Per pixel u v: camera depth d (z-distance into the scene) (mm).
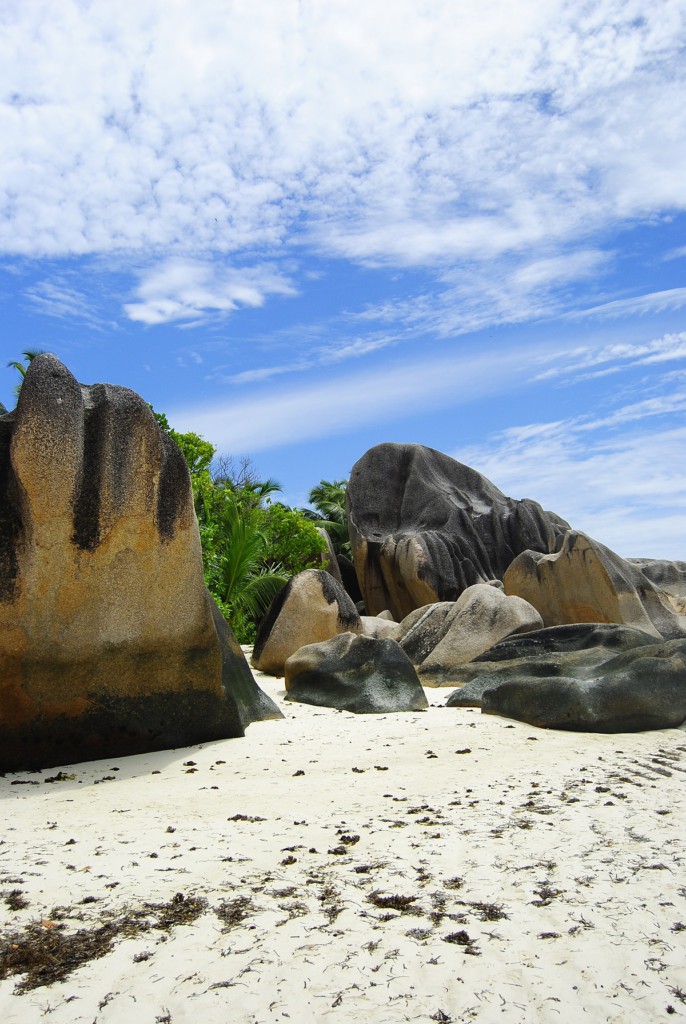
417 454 24734
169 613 7309
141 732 7266
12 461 6449
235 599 19234
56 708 6840
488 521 23047
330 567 25219
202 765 6758
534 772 6305
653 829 4766
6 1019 2789
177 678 7445
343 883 3949
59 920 3543
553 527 22953
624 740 7582
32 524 6520
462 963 3158
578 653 9875
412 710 9477
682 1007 2861
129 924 3484
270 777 6266
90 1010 2844
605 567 13867
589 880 3961
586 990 2971
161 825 4988
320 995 2941
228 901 3727
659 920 3504
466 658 11586
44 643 6719
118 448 6891
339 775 6281
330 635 13180
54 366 6656
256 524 20625
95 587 6906
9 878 4035
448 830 4785
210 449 21031
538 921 3514
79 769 6758
